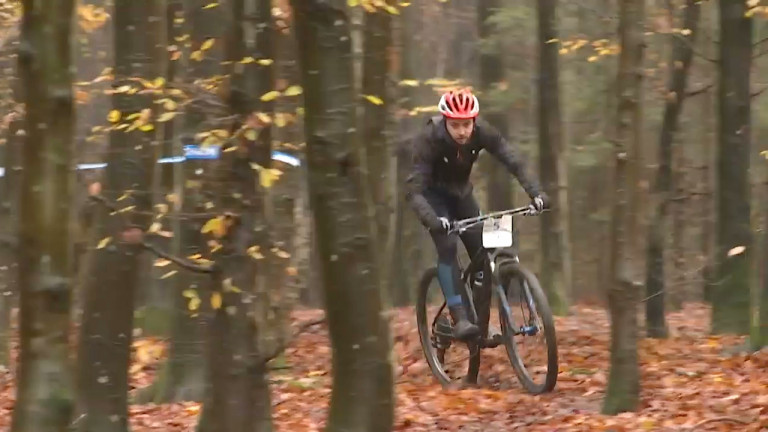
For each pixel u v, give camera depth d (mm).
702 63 27797
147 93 8969
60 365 5414
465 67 30609
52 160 5316
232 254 7469
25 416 5371
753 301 15242
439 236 12508
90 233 9344
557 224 24125
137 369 9445
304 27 6434
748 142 17688
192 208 10703
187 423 11281
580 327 20594
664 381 12773
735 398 11359
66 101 5344
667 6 19188
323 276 6637
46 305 5367
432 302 19703
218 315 7535
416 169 12000
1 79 13328
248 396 7562
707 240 32906
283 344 7547
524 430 10188
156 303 19641
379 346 6734
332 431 6742
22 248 5367
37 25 5270
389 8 11195
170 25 12039
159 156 9867
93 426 9109
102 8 13836
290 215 13539
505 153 12039
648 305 18500
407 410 11586
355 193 6535
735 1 17281
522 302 12422
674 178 27359
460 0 30453
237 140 7496
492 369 13930
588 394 12227
